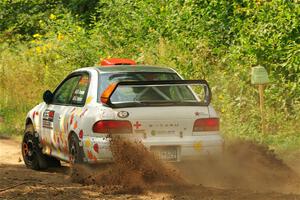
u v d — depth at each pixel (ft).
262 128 99.66
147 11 141.18
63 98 85.25
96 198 65.92
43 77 155.12
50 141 85.81
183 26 128.67
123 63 99.96
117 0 151.94
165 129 74.59
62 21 164.04
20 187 72.13
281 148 93.50
